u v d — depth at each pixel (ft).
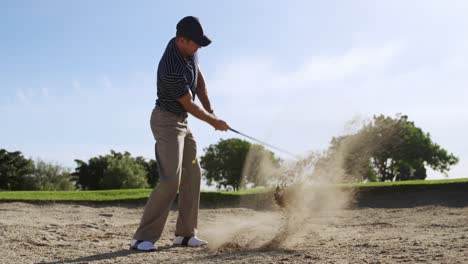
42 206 38.37
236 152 204.85
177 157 16.30
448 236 17.35
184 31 15.89
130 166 205.98
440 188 43.73
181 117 16.63
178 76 15.89
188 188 17.35
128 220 30.17
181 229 17.35
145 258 14.52
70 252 16.19
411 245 15.14
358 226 23.63
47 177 196.03
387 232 20.29
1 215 31.01
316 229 21.48
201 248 16.55
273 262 13.00
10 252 16.16
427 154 113.09
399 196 41.96
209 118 16.52
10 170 186.70
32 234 20.08
